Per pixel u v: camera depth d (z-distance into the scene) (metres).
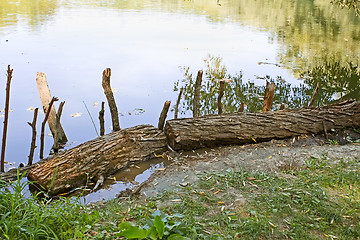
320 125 5.75
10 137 5.70
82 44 10.97
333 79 8.95
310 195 3.73
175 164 4.79
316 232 3.21
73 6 18.03
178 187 4.01
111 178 4.60
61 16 15.34
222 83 5.80
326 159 4.69
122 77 8.45
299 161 4.66
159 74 8.75
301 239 3.09
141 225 3.17
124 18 15.45
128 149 4.89
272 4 21.14
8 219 2.91
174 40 12.00
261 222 3.27
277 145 5.35
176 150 5.24
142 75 8.64
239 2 21.52
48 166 4.27
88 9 17.33
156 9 18.25
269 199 3.68
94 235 3.03
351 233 3.20
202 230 3.16
